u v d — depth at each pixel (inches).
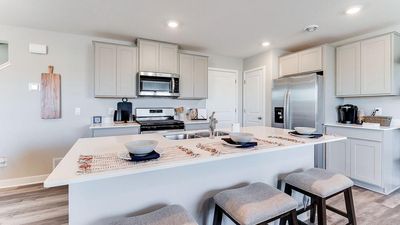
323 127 129.4
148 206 51.8
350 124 124.5
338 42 141.1
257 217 44.9
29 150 121.2
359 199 99.0
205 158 48.0
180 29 121.5
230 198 50.9
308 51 140.2
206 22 111.2
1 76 115.1
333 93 134.0
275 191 54.7
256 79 178.2
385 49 110.7
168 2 90.3
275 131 91.7
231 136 62.0
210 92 178.4
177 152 52.6
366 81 118.5
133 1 89.4
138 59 135.1
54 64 125.8
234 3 90.9
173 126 137.4
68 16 104.3
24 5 92.8
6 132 116.6
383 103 121.6
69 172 37.9
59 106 126.4
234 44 149.5
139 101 149.1
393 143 108.7
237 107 191.6
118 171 39.0
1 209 89.7
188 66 153.2
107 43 128.3
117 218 47.6
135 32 126.0
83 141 68.7
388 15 101.7
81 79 132.3
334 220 81.3
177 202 55.6
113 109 141.3
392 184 107.9
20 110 119.0
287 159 76.6
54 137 126.6
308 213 81.4
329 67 131.9
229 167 63.8
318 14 101.0
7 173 116.9
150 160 45.3
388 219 81.7
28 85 120.2
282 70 159.3
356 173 113.7
